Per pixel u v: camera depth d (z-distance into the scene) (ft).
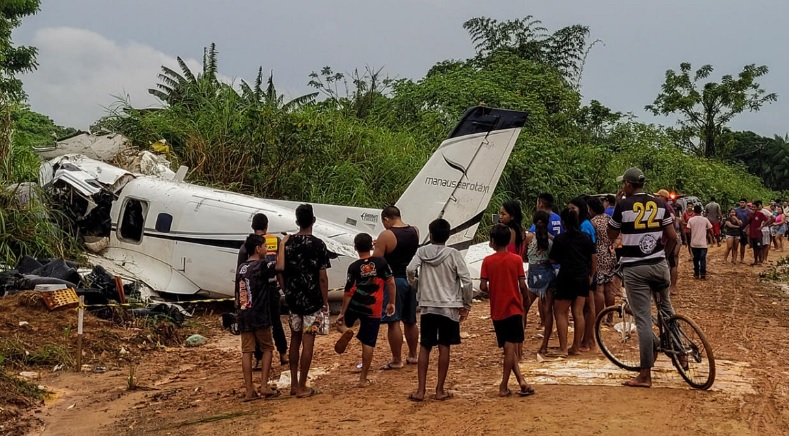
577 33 114.73
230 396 23.76
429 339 22.22
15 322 29.68
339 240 37.91
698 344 24.57
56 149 50.26
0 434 20.20
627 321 27.78
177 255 39.14
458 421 19.77
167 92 67.05
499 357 28.91
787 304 45.27
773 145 295.89
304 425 19.94
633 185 24.14
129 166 49.03
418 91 82.23
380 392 23.47
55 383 25.59
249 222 38.40
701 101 180.75
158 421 21.27
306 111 65.26
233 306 39.91
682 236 62.49
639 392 22.70
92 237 42.04
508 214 30.09
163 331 32.65
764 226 71.61
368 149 65.31
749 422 19.40
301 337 23.68
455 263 22.11
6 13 80.43
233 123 60.08
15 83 78.69
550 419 19.62
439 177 37.19
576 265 28.04
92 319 31.65
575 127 100.01
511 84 92.17
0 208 39.88
